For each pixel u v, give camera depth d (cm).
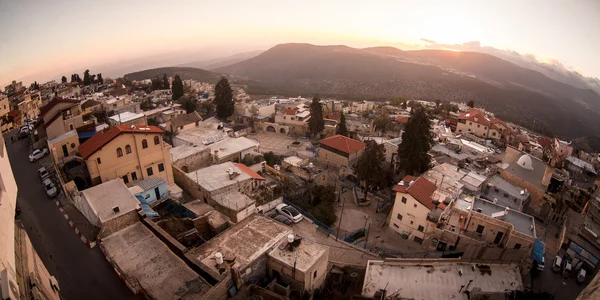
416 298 3038
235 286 2517
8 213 1822
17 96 8312
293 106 11088
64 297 2406
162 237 2948
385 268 3381
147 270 2627
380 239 4681
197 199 4303
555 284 4319
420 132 6047
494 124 9594
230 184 4234
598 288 1382
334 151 7106
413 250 4409
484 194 5684
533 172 6341
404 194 4678
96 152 3616
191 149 5441
